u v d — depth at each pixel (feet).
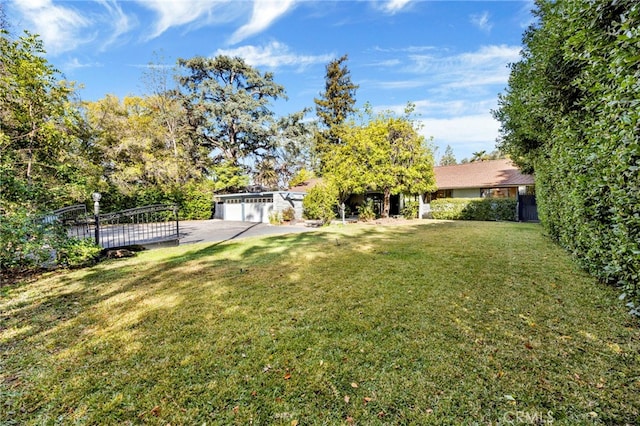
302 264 19.19
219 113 78.84
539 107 17.25
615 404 6.16
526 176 56.70
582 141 12.15
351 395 6.79
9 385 7.35
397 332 9.55
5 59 26.27
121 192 57.77
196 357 8.44
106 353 8.75
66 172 28.37
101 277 16.96
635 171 7.95
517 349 8.30
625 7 7.89
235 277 16.43
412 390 6.86
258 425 6.04
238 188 86.89
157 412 6.41
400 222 49.75
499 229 36.09
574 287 12.90
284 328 10.09
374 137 48.49
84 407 6.61
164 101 69.51
